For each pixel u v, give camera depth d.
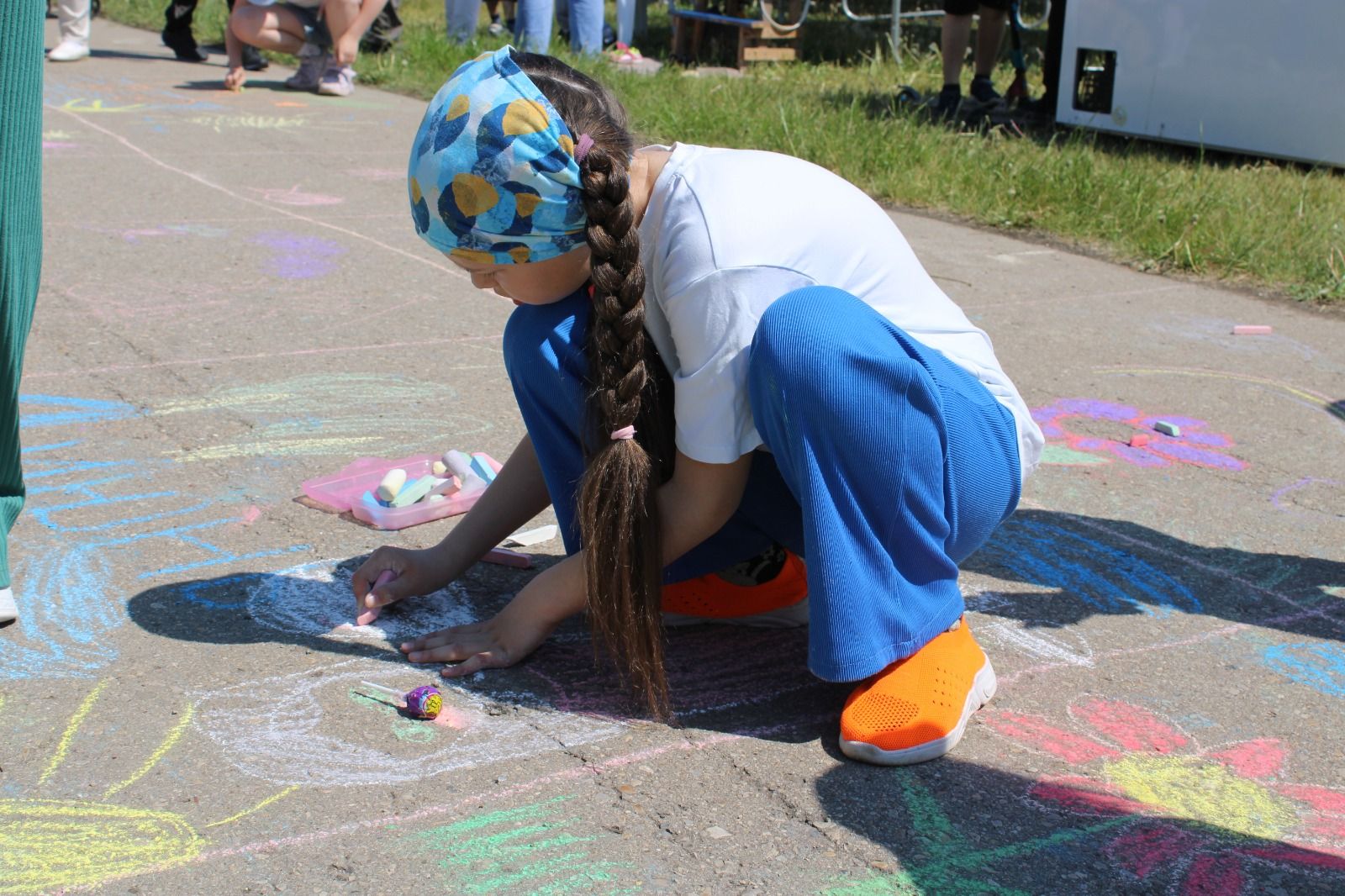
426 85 8.98
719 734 2.10
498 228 1.91
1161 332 4.52
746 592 2.42
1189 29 7.14
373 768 1.96
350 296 4.40
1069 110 7.95
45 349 3.71
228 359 3.73
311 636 2.34
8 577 2.32
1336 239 5.47
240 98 8.29
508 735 2.07
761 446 2.13
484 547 2.48
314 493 2.92
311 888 1.70
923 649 2.12
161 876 1.71
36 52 2.12
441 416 3.41
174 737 2.02
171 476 2.97
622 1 10.27
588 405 2.03
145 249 4.79
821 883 1.76
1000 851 1.85
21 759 1.94
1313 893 1.79
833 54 11.39
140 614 2.39
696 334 1.96
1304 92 6.67
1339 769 2.09
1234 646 2.48
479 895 1.70
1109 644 2.47
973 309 4.69
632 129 2.20
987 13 8.19
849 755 2.03
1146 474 3.32
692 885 1.74
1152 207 5.84
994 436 2.12
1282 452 3.49
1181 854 1.86
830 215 2.06
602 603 2.06
